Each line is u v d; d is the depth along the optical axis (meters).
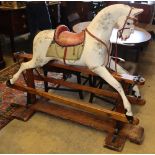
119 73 1.95
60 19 4.16
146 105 2.51
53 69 2.36
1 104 2.46
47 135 2.05
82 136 2.04
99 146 1.94
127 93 1.93
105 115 1.92
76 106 2.03
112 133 1.98
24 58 2.21
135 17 1.74
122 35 1.79
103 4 5.00
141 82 1.78
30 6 3.27
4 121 2.20
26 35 4.24
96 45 1.83
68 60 1.95
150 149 1.92
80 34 1.94
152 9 5.47
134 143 1.97
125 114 1.83
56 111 2.23
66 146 1.93
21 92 2.69
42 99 2.49
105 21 1.79
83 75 2.92
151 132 2.11
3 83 2.88
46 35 2.00
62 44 1.93
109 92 2.05
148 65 3.55
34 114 2.32
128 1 5.21
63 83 2.30
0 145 1.93
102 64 1.89
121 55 3.04
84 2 4.82
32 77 2.26
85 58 1.87
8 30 3.43
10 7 3.34
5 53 3.88
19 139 2.00
